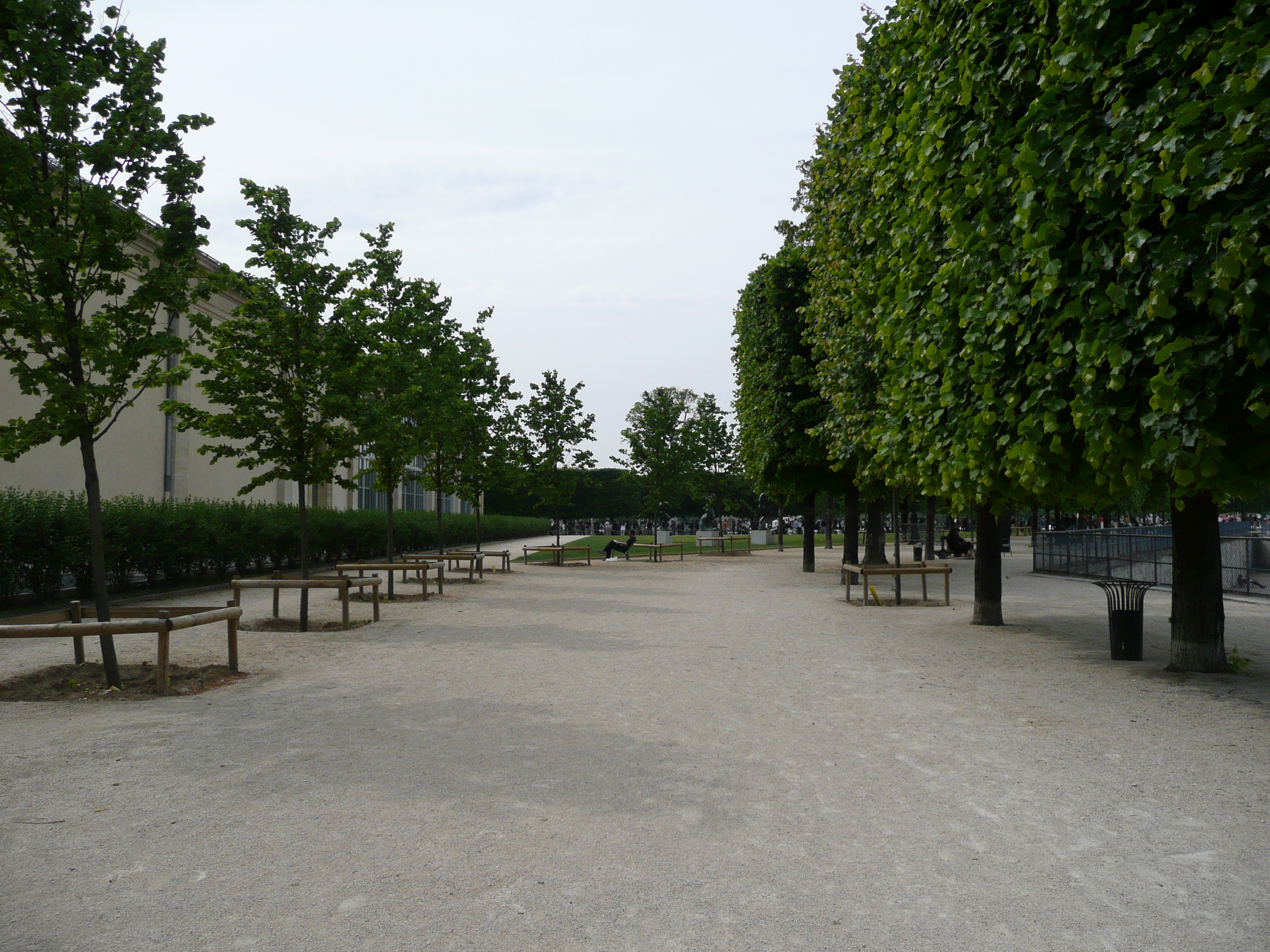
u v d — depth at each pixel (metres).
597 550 42.47
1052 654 10.02
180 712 6.89
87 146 7.79
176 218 8.41
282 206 12.98
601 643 10.95
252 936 3.16
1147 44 6.30
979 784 5.05
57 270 7.66
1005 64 8.02
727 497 49.44
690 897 3.50
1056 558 24.02
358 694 7.63
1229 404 6.28
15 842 4.11
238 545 19.23
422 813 4.52
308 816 4.46
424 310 19.64
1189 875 3.74
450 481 25.42
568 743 5.95
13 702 7.27
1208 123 6.02
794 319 21.52
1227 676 8.50
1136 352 6.68
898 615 14.27
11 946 3.08
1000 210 8.20
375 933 3.18
